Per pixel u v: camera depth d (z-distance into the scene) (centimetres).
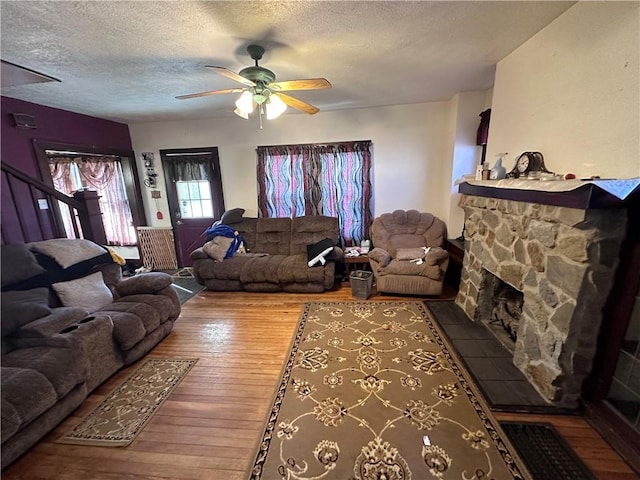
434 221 402
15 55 208
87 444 169
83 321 212
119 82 272
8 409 149
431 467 147
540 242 185
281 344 263
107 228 542
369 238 450
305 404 190
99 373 210
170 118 440
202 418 185
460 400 189
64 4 149
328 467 150
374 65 254
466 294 303
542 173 190
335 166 438
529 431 166
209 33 187
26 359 178
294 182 451
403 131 420
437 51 228
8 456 152
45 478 151
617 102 147
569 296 164
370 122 425
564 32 179
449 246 391
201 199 489
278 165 449
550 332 180
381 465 149
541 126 204
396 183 438
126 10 157
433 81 304
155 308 261
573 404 178
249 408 191
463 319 290
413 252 371
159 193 491
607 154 154
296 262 377
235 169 470
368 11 168
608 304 159
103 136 420
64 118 359
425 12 171
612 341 160
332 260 372
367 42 207
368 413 181
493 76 290
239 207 484
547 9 174
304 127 440
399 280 341
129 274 451
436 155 419
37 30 175
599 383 169
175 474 150
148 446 167
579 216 149
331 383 209
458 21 184
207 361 242
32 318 199
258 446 163
